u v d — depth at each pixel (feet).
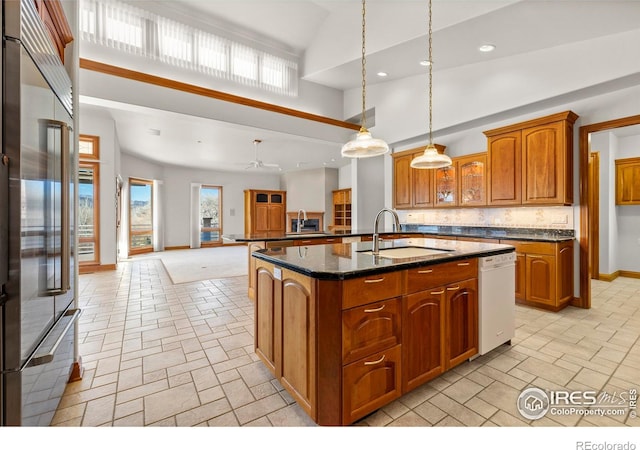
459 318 6.65
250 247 12.90
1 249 3.61
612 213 15.94
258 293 7.04
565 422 5.10
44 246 4.51
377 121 17.74
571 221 11.72
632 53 9.04
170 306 11.73
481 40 10.68
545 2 8.30
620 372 6.64
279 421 5.20
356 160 19.99
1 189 3.62
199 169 33.42
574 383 6.24
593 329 9.16
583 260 11.32
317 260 5.94
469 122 13.67
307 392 5.10
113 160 18.39
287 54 16.44
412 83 15.70
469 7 9.30
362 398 5.02
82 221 18.11
